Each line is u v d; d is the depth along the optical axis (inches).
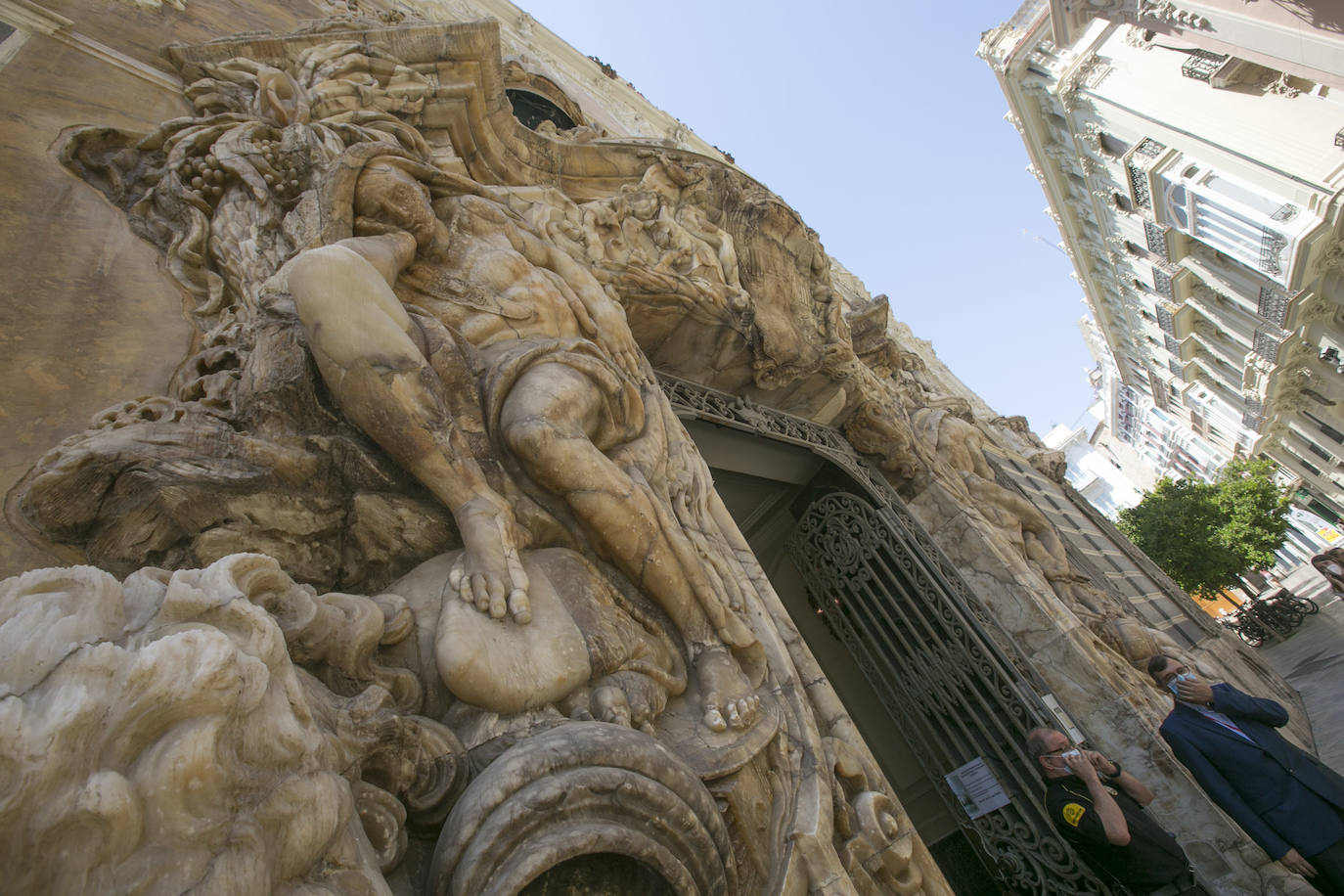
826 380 215.9
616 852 54.6
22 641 34.7
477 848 49.5
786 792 80.2
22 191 99.5
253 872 34.7
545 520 87.7
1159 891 120.8
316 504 77.7
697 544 104.2
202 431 74.1
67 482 64.6
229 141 121.4
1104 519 365.4
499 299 109.0
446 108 157.2
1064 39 815.7
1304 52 503.5
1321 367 805.9
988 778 169.2
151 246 109.5
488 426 91.3
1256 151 642.8
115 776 32.0
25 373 77.4
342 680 59.2
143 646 38.2
